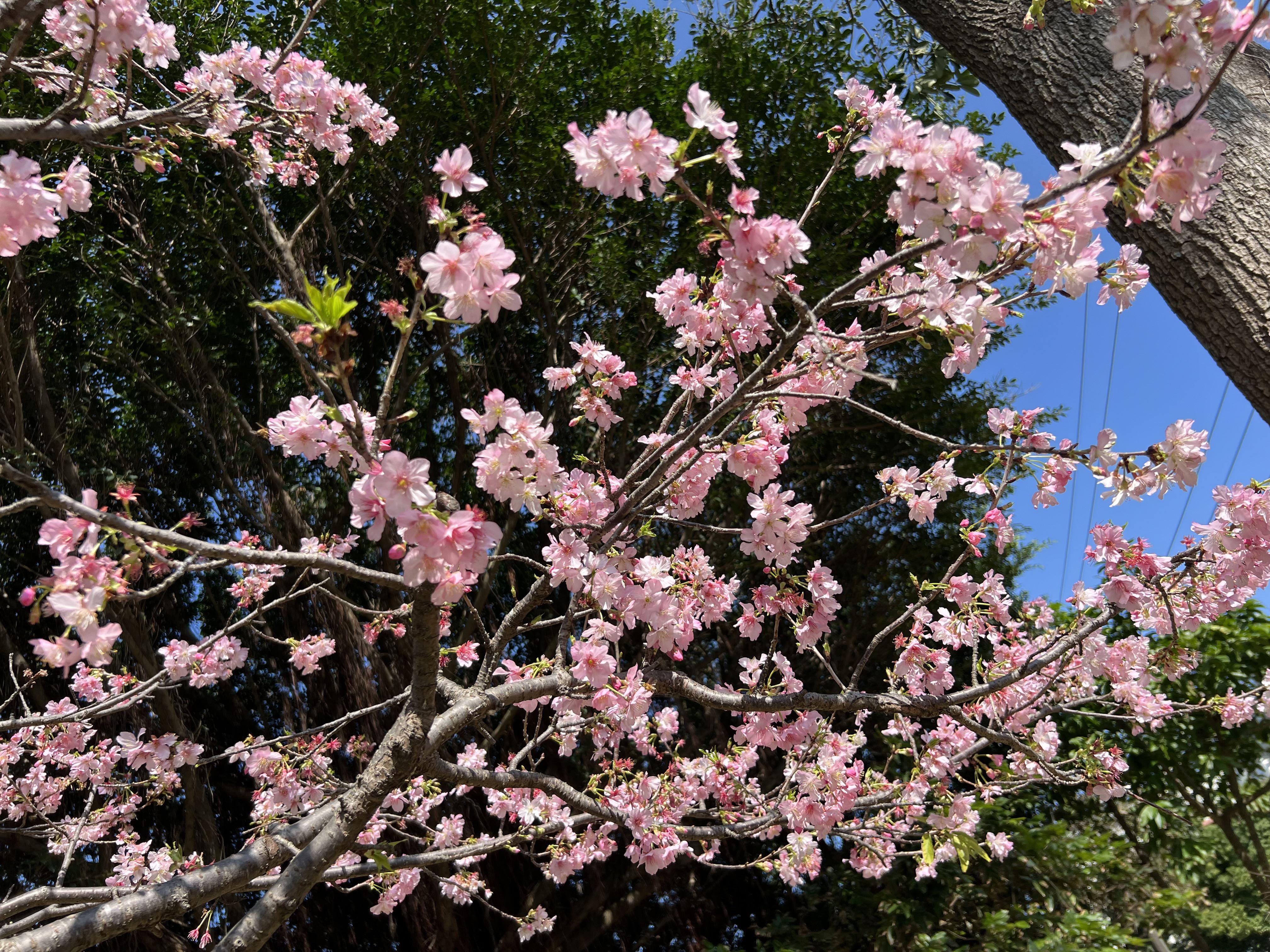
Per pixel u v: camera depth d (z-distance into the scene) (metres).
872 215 6.00
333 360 1.32
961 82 5.09
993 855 5.15
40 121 2.10
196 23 5.53
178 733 5.48
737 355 2.13
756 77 6.11
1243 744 5.39
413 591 1.74
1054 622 3.38
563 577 2.12
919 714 2.58
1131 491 1.86
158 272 5.93
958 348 1.88
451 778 2.22
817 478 7.03
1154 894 5.43
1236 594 2.56
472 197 6.30
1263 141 1.78
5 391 5.25
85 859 5.36
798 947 5.38
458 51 5.94
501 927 6.32
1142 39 1.10
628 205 6.46
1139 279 1.72
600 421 2.48
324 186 6.61
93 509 1.41
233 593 3.37
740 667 6.86
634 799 2.89
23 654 6.23
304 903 6.46
